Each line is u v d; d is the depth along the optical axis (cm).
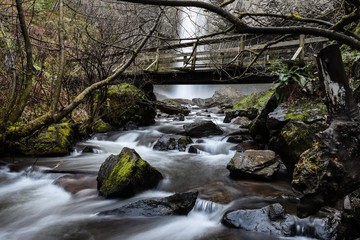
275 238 347
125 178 455
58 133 711
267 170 517
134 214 409
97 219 410
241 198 445
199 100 2128
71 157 681
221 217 395
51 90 764
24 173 566
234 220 376
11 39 659
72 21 798
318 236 334
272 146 604
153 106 1180
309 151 187
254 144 724
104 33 789
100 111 991
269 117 609
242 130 893
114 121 1015
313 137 493
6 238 372
